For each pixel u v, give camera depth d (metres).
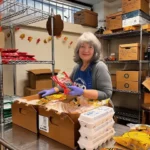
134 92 2.86
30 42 2.63
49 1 3.17
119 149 0.80
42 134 1.03
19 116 1.17
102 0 3.54
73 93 1.00
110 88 1.18
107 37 3.47
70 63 3.22
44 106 1.00
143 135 0.83
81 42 1.24
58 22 1.81
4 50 1.46
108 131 0.91
